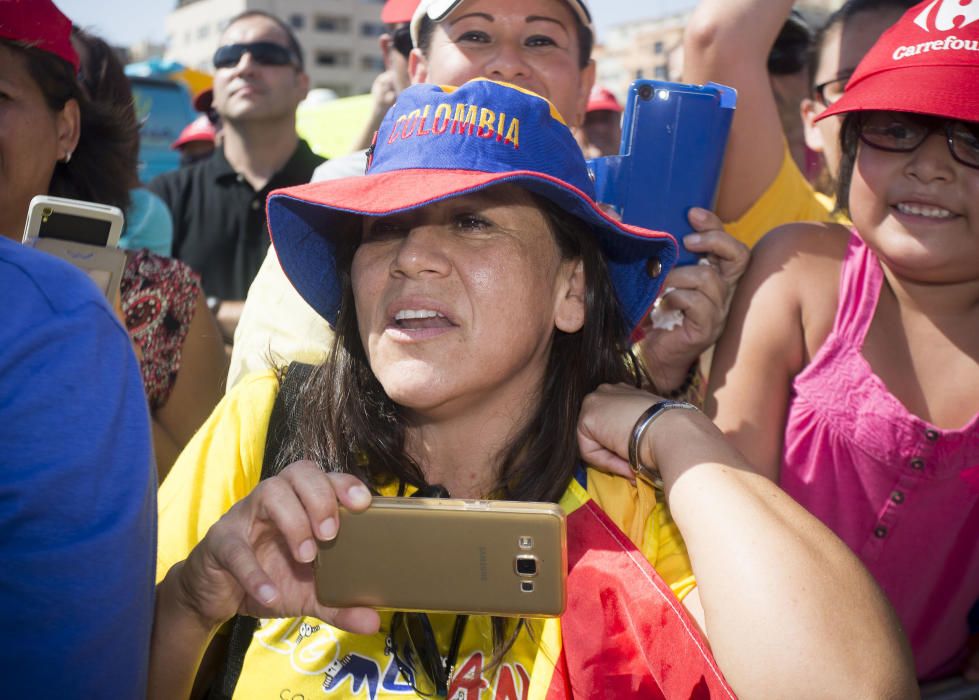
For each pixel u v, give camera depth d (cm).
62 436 82
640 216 175
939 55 147
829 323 171
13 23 165
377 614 113
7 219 180
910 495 160
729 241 176
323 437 143
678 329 178
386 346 130
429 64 229
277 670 134
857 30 231
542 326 135
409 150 131
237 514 115
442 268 126
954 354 161
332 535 109
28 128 172
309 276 154
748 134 214
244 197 390
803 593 103
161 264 213
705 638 122
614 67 6356
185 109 887
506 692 128
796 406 170
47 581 80
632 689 120
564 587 107
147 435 91
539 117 131
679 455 122
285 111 392
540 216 133
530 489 136
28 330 82
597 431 135
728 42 209
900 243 153
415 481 140
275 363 172
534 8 217
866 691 98
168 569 136
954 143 147
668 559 136
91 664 83
